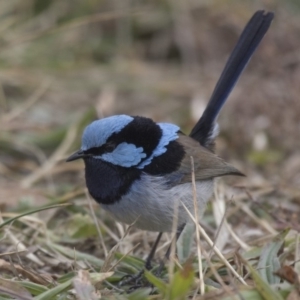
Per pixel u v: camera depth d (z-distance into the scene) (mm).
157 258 9867
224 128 15391
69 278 8484
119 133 8922
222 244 9852
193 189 8234
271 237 9852
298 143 14805
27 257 9500
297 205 12008
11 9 18125
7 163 14125
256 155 14492
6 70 16453
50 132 14883
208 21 19328
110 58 19016
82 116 14391
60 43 18344
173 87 17781
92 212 9812
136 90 17750
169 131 9344
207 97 16859
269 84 15242
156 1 19688
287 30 16828
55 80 17391
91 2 19125
